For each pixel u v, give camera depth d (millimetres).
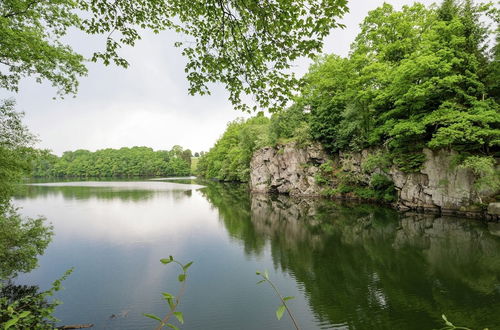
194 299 10219
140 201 37562
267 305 9719
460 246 14289
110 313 9242
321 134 36688
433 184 21844
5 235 10312
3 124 9805
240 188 58250
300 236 18281
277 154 44344
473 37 20719
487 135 18453
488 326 7785
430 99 21969
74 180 96688
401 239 16172
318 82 35062
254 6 4152
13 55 8414
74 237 18781
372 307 9211
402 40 24391
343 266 12812
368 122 30328
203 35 5316
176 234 19469
